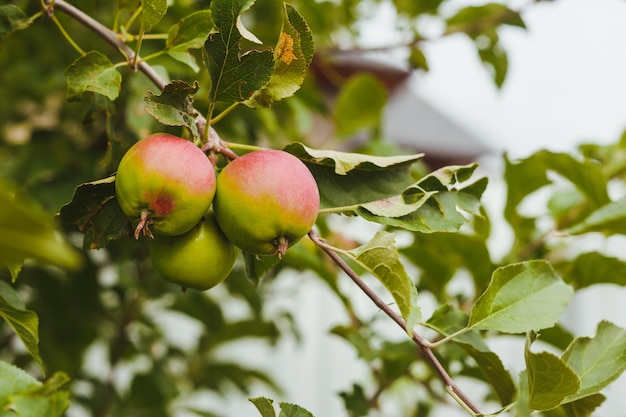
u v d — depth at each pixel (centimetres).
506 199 152
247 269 122
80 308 175
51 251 96
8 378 108
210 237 115
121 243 168
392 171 120
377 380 151
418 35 190
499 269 119
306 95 169
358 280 113
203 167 112
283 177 112
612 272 142
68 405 107
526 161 147
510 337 145
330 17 185
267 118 163
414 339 115
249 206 111
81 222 116
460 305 151
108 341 197
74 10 121
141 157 111
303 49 115
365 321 154
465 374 145
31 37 158
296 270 181
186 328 298
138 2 124
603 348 119
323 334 332
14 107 176
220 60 113
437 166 326
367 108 197
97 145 158
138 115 140
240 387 221
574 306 329
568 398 117
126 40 123
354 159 118
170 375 202
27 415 106
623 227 134
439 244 146
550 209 157
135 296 186
